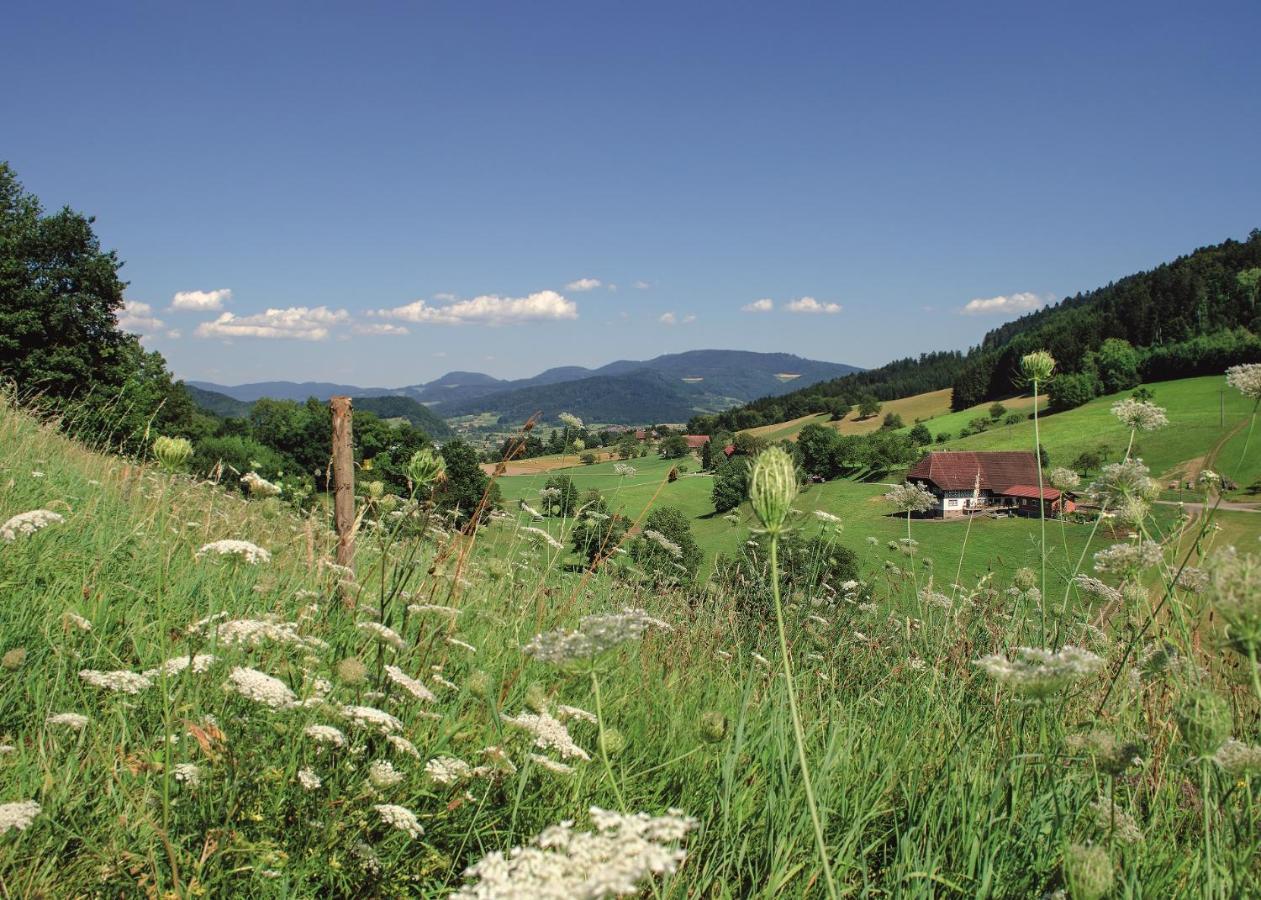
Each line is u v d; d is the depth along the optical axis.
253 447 33.66
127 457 7.70
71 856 2.11
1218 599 1.53
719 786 2.67
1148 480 3.42
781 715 3.15
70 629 3.21
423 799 2.57
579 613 5.19
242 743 2.26
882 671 4.83
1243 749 1.78
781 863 2.21
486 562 5.36
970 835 2.30
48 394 24.05
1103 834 2.09
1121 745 2.01
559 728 2.46
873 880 2.35
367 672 2.75
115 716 2.63
